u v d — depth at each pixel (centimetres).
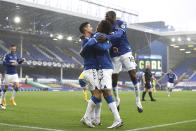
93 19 4147
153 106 1050
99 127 507
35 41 4981
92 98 508
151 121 598
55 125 524
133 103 1202
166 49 6175
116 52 645
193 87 5528
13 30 3981
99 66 502
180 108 953
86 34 545
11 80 1025
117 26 634
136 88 636
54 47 5178
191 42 5734
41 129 468
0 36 4553
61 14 3847
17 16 3862
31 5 3484
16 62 1008
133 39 5306
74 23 4306
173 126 520
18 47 4550
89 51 505
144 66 4909
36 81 4241
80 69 5172
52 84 4350
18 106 990
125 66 655
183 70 6256
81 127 502
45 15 3897
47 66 4553
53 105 1062
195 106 1047
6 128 477
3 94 1004
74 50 5450
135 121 597
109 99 502
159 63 4994
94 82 502
